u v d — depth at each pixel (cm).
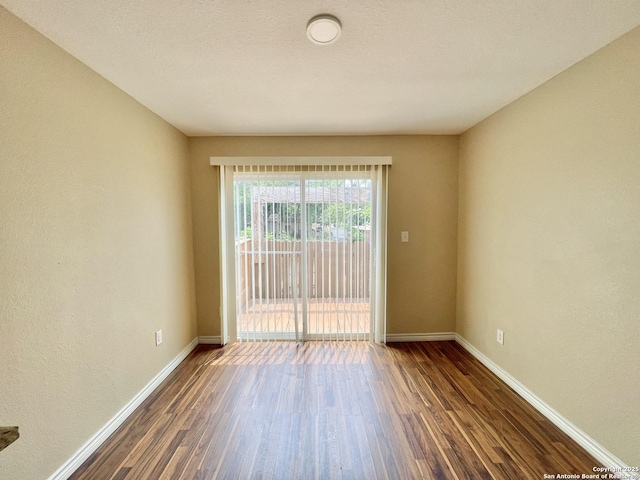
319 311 336
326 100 230
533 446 179
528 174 220
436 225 332
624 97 151
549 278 202
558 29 146
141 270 230
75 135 166
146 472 163
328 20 135
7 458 131
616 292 157
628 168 150
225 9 129
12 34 131
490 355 272
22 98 136
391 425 199
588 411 174
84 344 173
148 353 238
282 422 203
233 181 325
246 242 331
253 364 286
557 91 192
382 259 330
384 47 160
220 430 196
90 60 169
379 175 322
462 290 324
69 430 162
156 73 185
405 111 254
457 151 327
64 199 159
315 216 329
